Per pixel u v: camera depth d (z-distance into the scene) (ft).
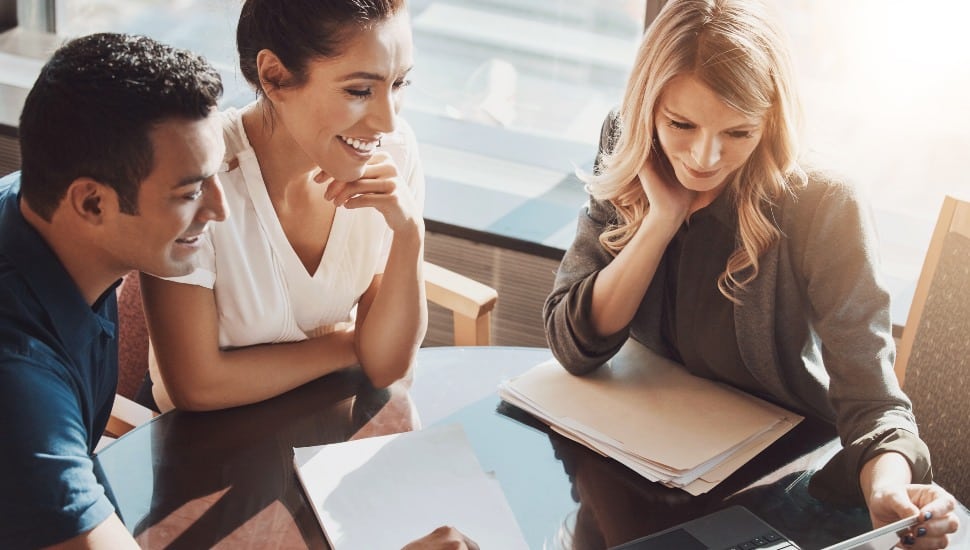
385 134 4.91
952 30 6.84
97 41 3.63
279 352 5.05
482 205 7.74
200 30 8.83
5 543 3.60
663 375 5.17
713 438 4.68
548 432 4.79
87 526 3.63
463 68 8.51
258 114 4.92
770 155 4.64
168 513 4.23
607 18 8.05
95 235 3.76
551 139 8.45
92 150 3.53
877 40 6.98
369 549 4.05
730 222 4.85
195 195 3.76
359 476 4.42
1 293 3.66
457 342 6.23
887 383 4.58
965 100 7.00
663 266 5.15
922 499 4.08
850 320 4.65
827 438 4.78
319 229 5.20
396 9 4.28
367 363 5.14
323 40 4.20
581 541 4.14
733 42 4.29
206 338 4.84
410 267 5.08
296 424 4.79
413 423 4.82
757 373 5.02
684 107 4.43
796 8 7.08
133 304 5.99
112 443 4.62
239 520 4.21
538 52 8.30
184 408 4.87
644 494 4.42
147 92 3.52
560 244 7.29
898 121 7.14
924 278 5.47
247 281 5.06
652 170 4.84
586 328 5.01
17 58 9.12
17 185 4.03
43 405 3.56
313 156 4.61
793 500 4.40
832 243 4.68
